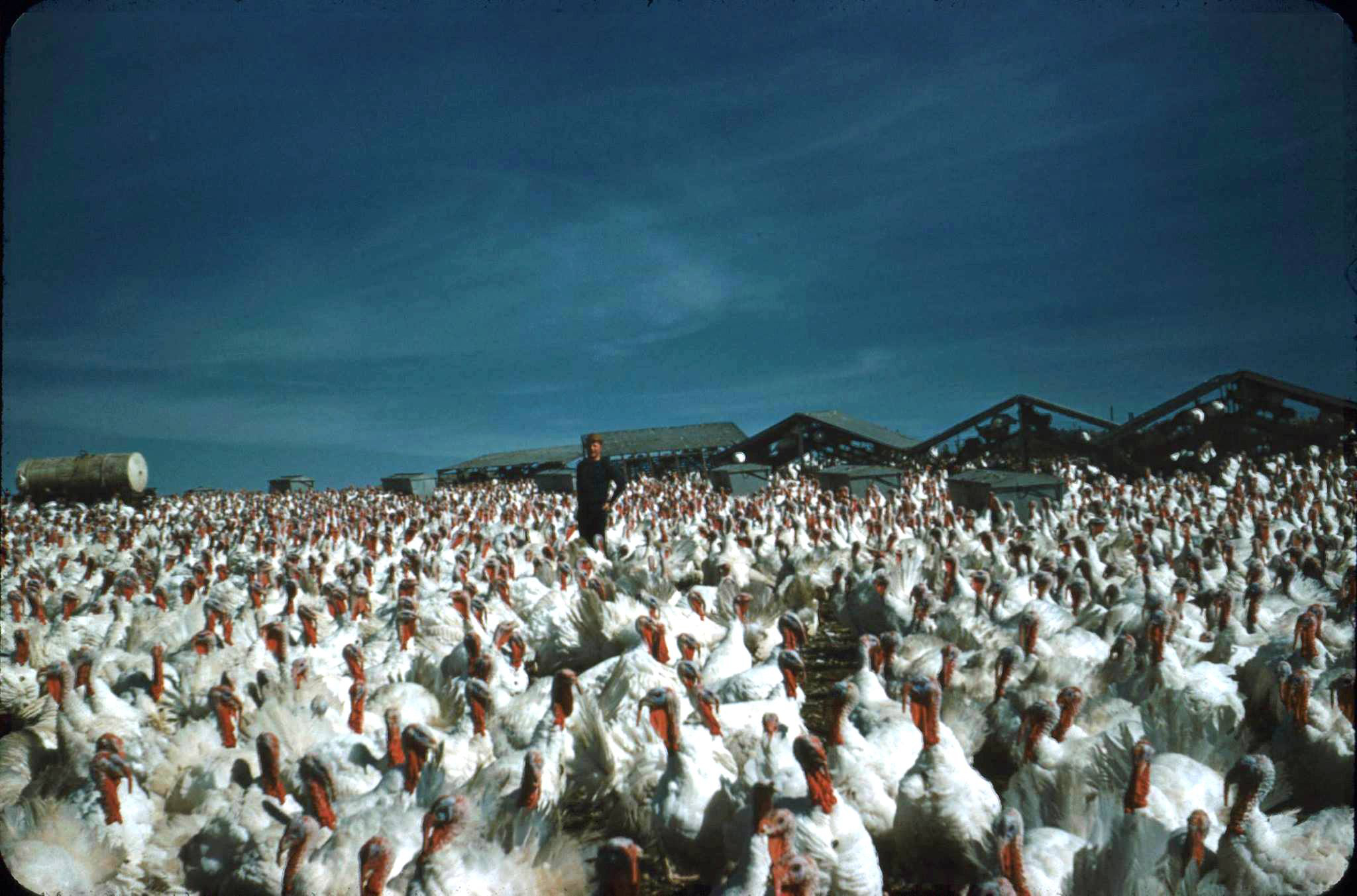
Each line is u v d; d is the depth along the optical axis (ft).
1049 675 30.01
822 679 42.34
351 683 32.32
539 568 55.83
